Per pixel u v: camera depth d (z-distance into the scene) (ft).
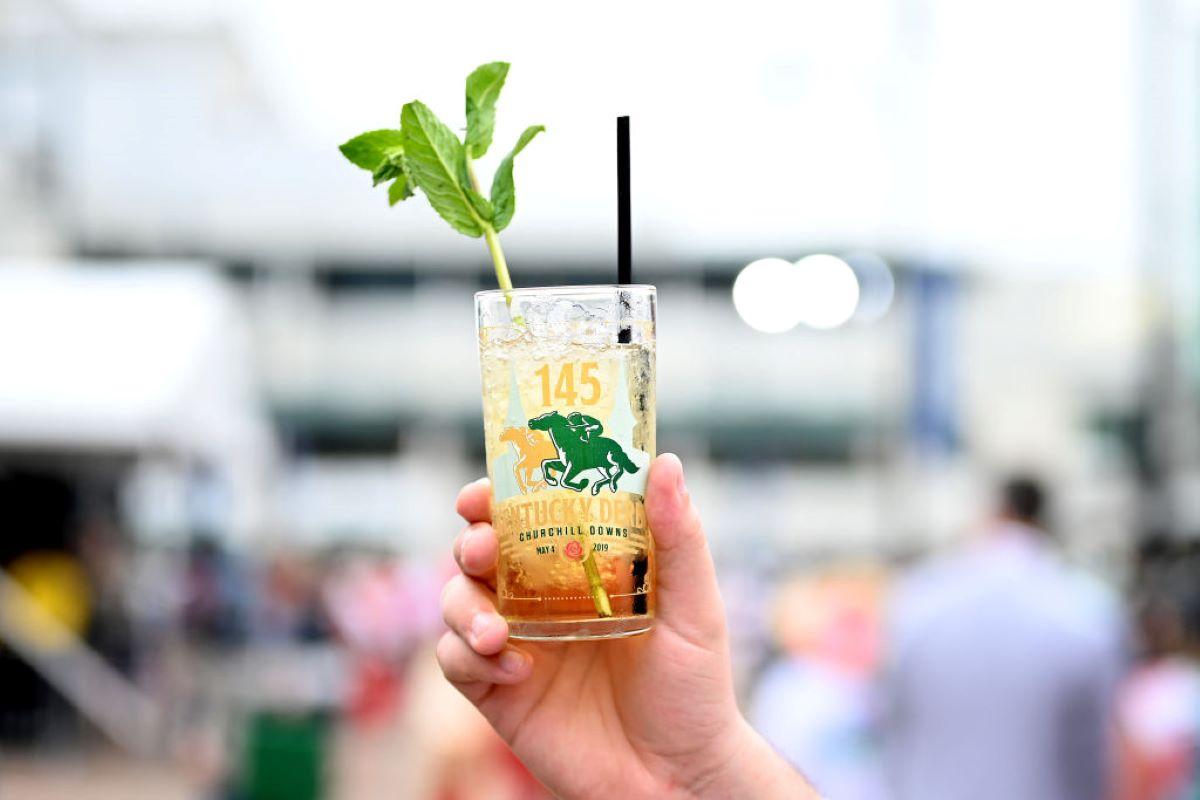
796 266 38.42
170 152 55.16
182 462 34.86
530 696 5.32
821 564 40.40
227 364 35.73
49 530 39.09
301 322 56.54
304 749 20.18
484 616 4.90
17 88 52.54
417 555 54.95
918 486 49.11
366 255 56.39
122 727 37.04
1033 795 12.50
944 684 12.76
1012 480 13.05
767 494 54.95
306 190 55.93
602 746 5.29
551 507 4.73
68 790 32.27
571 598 4.72
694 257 52.85
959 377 50.44
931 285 50.52
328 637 39.32
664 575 5.15
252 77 54.85
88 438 32.01
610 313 4.76
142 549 43.50
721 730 5.23
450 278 56.80
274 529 48.83
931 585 13.28
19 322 33.09
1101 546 40.83
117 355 32.76
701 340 54.54
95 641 38.06
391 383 57.11
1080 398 51.83
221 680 39.68
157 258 55.11
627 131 4.93
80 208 54.34
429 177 4.81
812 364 54.60
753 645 28.66
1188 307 45.14
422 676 13.80
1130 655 16.03
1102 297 52.11
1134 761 13.11
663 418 54.75
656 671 5.20
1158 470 44.65
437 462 57.26
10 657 36.83
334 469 56.90
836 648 15.17
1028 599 12.69
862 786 14.52
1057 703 12.54
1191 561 23.03
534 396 4.74
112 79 54.39
